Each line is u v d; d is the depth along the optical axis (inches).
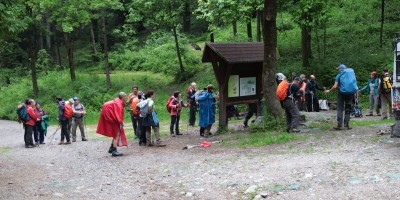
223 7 763.4
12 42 1339.8
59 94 1219.2
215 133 594.6
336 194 234.7
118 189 313.7
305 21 868.6
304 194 242.8
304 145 398.0
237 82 609.0
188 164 381.1
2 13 406.6
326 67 974.4
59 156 503.5
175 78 1242.0
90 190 314.5
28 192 314.2
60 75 1423.5
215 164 362.0
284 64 1062.4
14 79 1555.1
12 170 411.5
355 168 281.9
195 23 1793.8
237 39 1210.0
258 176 297.0
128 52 1608.0
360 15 1248.2
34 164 447.8
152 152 478.3
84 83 1270.9
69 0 1130.7
